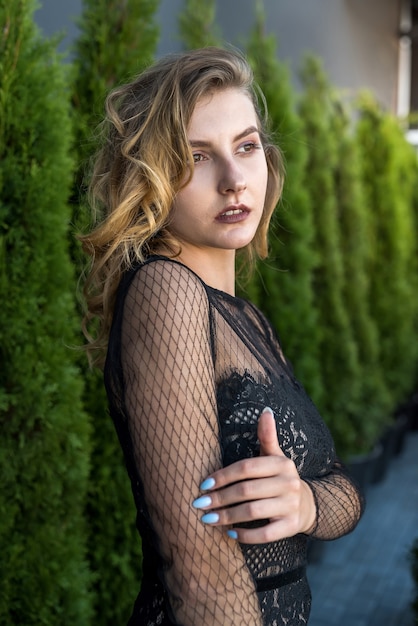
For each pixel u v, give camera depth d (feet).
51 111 6.66
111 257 4.01
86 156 7.49
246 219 3.99
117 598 8.18
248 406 3.76
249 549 3.80
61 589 6.92
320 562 13.25
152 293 3.54
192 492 3.34
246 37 16.35
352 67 23.09
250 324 4.44
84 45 8.32
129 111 4.06
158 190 3.84
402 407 20.35
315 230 14.66
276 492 3.33
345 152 16.44
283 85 12.19
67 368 6.84
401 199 20.16
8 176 6.43
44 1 9.58
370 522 15.25
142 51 8.50
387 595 11.96
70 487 6.98
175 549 3.36
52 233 6.60
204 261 4.21
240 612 3.35
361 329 16.60
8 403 6.53
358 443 15.94
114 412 3.69
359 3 23.61
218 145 3.88
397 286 19.16
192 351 3.48
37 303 6.68
